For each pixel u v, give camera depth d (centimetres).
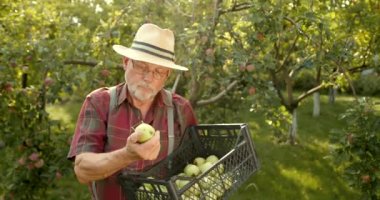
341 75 455
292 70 534
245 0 379
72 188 544
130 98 194
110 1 518
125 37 443
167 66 180
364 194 345
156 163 197
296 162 666
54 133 390
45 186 393
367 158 339
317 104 1030
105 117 191
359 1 434
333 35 365
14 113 369
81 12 523
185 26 402
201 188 168
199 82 390
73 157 184
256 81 356
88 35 448
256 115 1018
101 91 197
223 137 213
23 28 426
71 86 372
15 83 364
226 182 180
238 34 365
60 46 389
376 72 491
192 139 216
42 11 461
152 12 420
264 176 596
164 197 161
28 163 369
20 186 385
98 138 188
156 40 186
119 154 157
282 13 328
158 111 201
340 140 343
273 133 793
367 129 332
